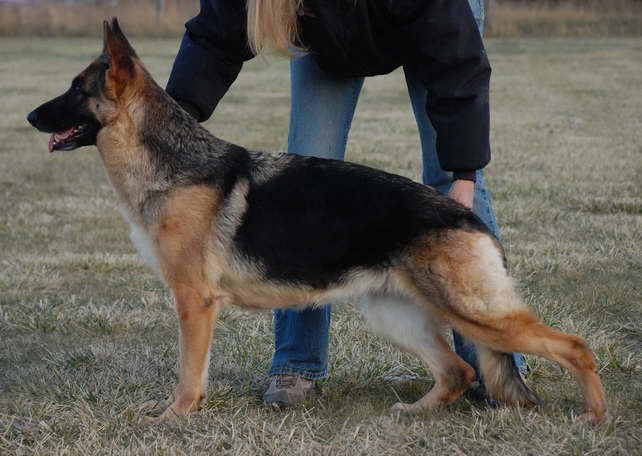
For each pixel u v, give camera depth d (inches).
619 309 220.5
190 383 155.0
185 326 154.1
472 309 146.4
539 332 147.8
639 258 265.0
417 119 171.6
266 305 157.6
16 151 488.1
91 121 157.1
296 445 142.5
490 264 145.6
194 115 170.6
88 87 156.4
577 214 324.8
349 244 149.6
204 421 152.9
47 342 205.5
